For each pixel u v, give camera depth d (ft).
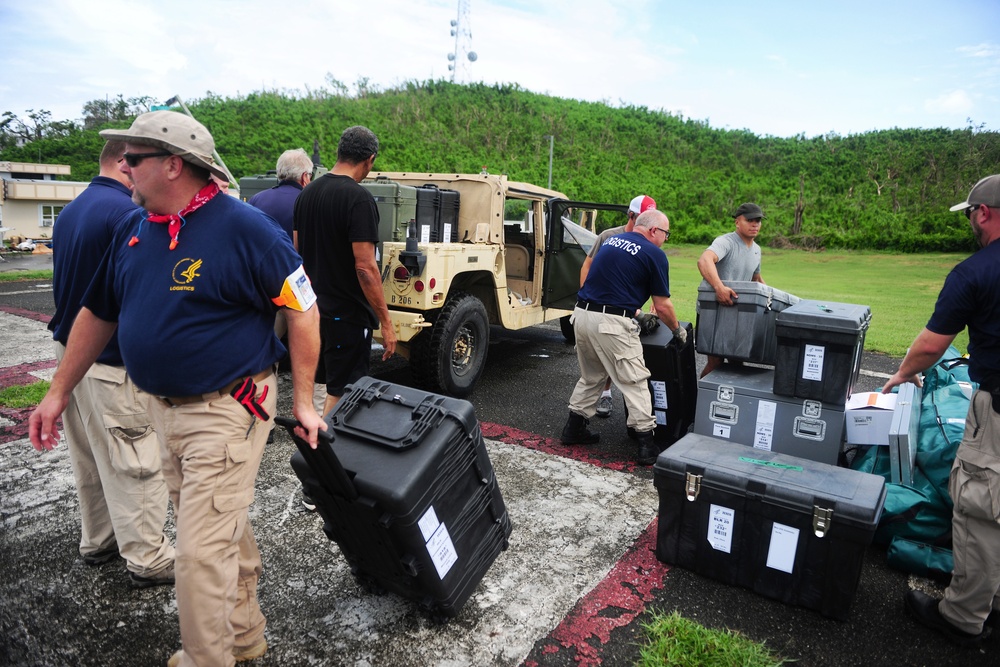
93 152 173.58
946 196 126.00
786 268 66.85
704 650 6.89
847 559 7.43
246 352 5.72
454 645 7.05
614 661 6.87
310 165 13.07
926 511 8.83
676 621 7.30
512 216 20.65
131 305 5.57
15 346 20.80
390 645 7.04
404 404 6.92
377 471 6.25
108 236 6.93
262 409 5.91
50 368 18.02
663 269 11.57
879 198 131.75
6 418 13.84
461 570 7.09
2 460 11.75
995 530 6.75
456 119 197.67
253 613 6.68
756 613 7.82
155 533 7.91
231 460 5.69
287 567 8.52
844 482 7.91
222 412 5.65
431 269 14.29
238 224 5.51
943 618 7.41
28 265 56.34
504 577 8.40
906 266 68.80
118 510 7.71
